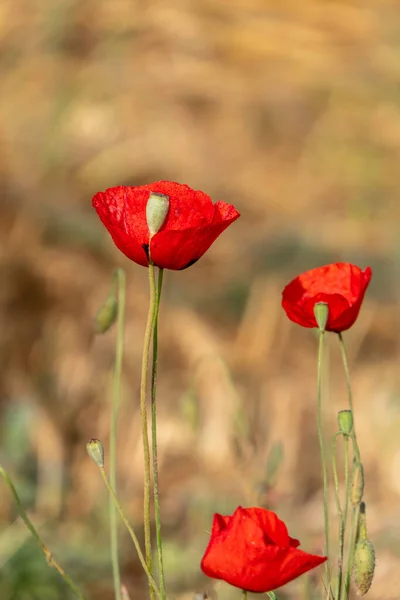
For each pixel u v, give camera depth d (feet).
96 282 11.91
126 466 10.19
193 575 8.19
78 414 10.59
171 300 11.98
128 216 5.85
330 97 16.33
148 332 5.87
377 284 12.78
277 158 15.47
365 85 16.38
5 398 10.50
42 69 15.23
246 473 7.43
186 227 5.86
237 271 12.80
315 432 10.57
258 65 16.55
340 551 5.99
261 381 11.05
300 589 6.77
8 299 11.41
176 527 9.21
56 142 14.12
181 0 16.65
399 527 8.81
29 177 13.46
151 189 5.92
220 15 16.80
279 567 5.69
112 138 14.76
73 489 9.63
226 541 5.70
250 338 11.84
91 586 7.94
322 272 6.10
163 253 5.81
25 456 9.71
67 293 11.68
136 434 10.37
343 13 16.85
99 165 14.32
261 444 10.27
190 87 15.88
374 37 16.79
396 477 10.03
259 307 12.18
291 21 16.84
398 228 13.88
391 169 15.33
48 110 14.65
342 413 5.99
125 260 12.43
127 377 10.96
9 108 14.69
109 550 8.38
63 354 11.09
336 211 14.53
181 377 10.91
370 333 12.09
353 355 11.88
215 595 6.23
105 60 15.69
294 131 15.90
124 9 16.17
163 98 15.65
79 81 15.19
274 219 14.25
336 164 15.46
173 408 10.46
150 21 16.33
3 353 10.86
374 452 10.38
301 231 13.71
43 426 9.94
